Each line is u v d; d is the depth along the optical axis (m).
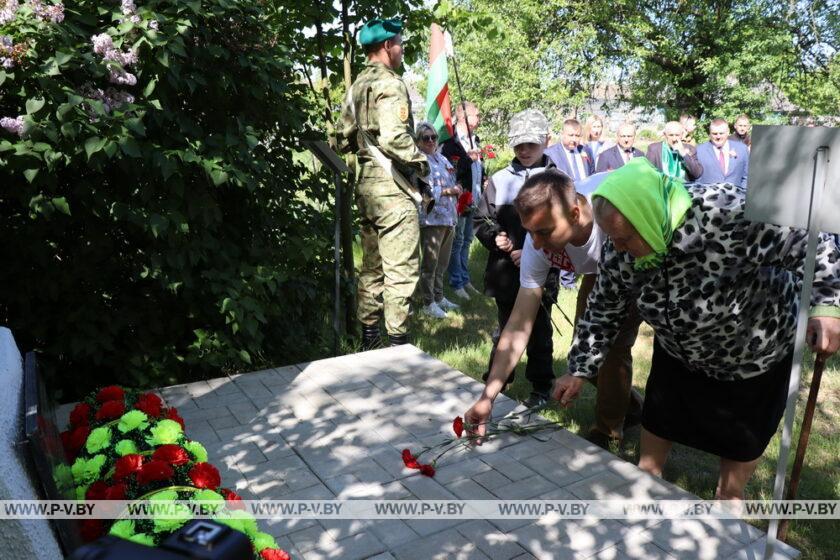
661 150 6.66
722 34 14.11
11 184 3.27
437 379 3.54
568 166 6.56
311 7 4.70
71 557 0.61
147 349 3.86
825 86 13.77
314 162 5.17
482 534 2.23
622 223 2.02
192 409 3.20
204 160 3.55
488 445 2.85
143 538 1.55
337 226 4.60
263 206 4.26
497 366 2.79
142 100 3.46
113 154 3.12
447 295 7.24
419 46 5.44
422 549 2.15
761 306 2.23
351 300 5.18
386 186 4.41
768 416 2.50
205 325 4.07
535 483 2.55
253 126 4.11
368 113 4.38
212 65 3.81
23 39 2.99
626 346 3.44
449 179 6.32
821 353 2.08
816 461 3.75
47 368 3.63
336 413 3.14
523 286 2.85
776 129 1.86
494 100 13.22
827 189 1.81
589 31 13.91
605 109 16.12
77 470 2.00
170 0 3.40
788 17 14.03
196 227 3.86
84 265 3.62
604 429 3.75
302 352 4.71
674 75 14.62
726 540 2.20
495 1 13.24
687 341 2.33
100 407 2.36
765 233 2.02
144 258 3.80
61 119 3.00
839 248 2.04
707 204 2.04
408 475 2.60
